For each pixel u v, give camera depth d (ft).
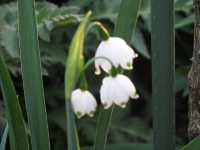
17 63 2.04
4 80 1.29
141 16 2.28
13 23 2.09
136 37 2.24
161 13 1.33
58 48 2.21
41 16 1.99
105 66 1.07
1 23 2.04
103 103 1.08
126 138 2.33
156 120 1.40
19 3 1.32
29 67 1.33
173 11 1.34
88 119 2.33
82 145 2.30
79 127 2.30
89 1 2.35
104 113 1.32
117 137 2.31
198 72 1.42
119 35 1.32
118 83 1.07
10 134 1.37
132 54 1.08
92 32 2.15
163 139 1.41
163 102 1.39
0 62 1.26
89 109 1.06
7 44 1.96
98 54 1.07
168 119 1.40
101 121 1.33
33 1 1.31
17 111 1.34
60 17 2.01
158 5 1.33
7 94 1.31
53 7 2.17
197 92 1.45
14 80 2.35
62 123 2.29
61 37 2.26
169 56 1.36
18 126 1.36
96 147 1.34
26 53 1.33
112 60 1.06
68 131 1.11
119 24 1.32
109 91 1.07
